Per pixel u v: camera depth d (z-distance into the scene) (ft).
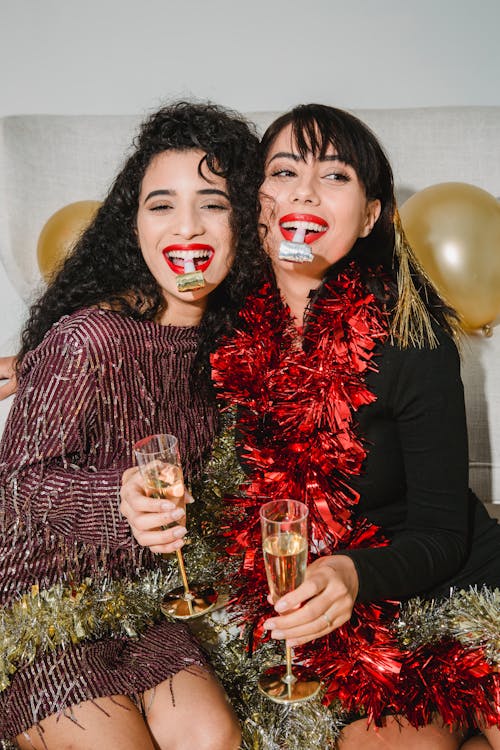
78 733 3.25
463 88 6.05
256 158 3.79
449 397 3.72
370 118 5.79
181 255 3.72
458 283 5.26
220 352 4.02
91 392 3.64
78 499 3.58
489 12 5.81
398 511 3.98
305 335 3.91
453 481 3.76
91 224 4.11
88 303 3.88
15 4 5.96
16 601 3.65
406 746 3.37
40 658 3.51
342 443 3.69
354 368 3.69
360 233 3.94
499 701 3.36
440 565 3.62
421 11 5.85
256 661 3.90
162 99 6.20
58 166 5.94
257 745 3.47
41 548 3.67
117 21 6.00
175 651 3.69
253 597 3.85
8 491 3.60
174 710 3.43
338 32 5.96
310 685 3.43
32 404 3.61
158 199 3.67
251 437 4.00
